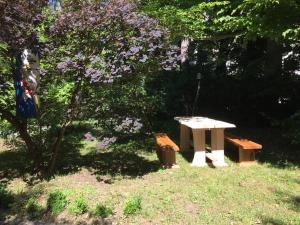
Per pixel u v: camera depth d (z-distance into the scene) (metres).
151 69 3.70
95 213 3.00
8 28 3.30
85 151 5.17
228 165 4.46
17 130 4.20
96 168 4.31
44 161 4.27
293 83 6.53
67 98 4.08
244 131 6.61
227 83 7.01
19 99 3.72
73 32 3.47
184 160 4.73
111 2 3.50
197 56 7.93
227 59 8.02
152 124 6.40
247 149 4.43
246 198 3.33
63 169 4.24
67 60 3.37
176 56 3.69
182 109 7.26
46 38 3.51
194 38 5.53
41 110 4.02
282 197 3.36
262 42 8.00
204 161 4.46
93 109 3.97
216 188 3.55
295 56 7.60
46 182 3.75
